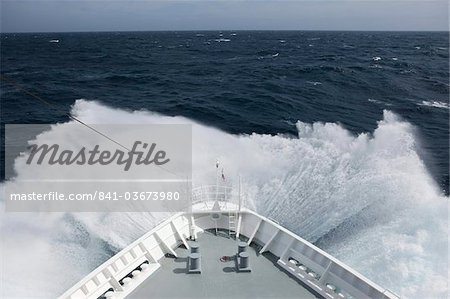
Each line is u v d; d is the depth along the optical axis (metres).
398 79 52.53
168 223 9.95
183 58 82.31
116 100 38.34
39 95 40.09
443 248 12.53
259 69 61.12
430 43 140.50
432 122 32.06
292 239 9.23
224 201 11.48
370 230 13.79
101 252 12.95
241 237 10.11
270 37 195.62
